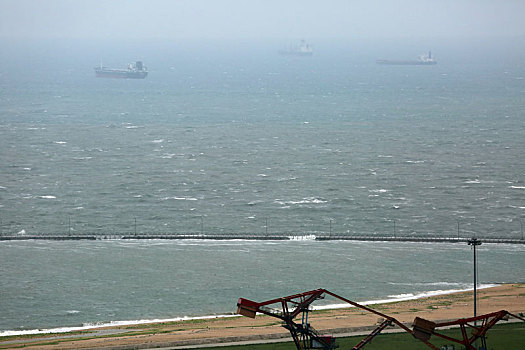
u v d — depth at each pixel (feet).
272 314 424.46
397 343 479.82
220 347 490.90
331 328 521.65
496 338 483.10
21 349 505.25
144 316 618.85
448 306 608.19
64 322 605.31
